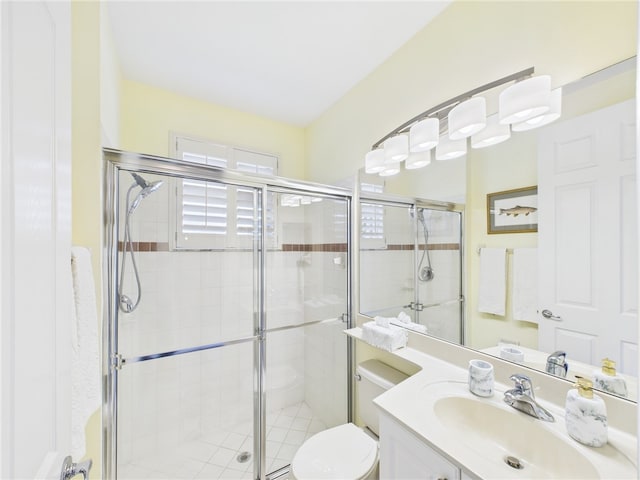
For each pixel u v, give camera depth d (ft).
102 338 4.42
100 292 4.19
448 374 3.97
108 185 4.52
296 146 8.88
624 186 2.77
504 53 3.85
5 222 1.22
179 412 5.88
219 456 6.03
